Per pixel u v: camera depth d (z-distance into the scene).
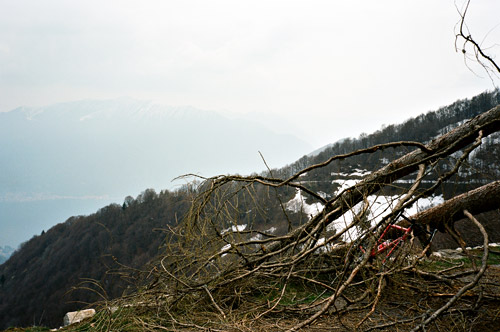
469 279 4.50
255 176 4.28
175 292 3.80
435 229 4.53
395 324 2.98
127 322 3.62
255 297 4.19
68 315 4.66
